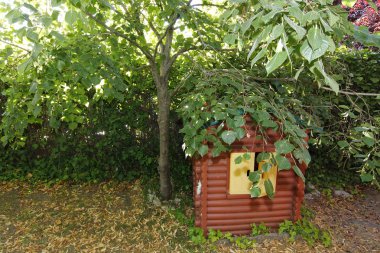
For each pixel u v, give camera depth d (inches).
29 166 202.2
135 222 150.3
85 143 192.9
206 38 130.3
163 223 148.9
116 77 95.2
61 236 139.1
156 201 167.6
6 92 110.8
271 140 125.2
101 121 188.1
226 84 106.5
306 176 197.3
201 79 117.0
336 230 146.9
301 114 118.3
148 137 193.3
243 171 128.3
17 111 108.9
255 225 137.0
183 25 132.0
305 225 138.2
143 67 149.7
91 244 134.0
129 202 169.6
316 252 126.4
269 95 111.0
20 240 135.7
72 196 176.9
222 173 130.8
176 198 170.6
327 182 197.6
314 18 38.5
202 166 127.9
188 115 105.2
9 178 194.2
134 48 146.9
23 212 158.6
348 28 54.2
